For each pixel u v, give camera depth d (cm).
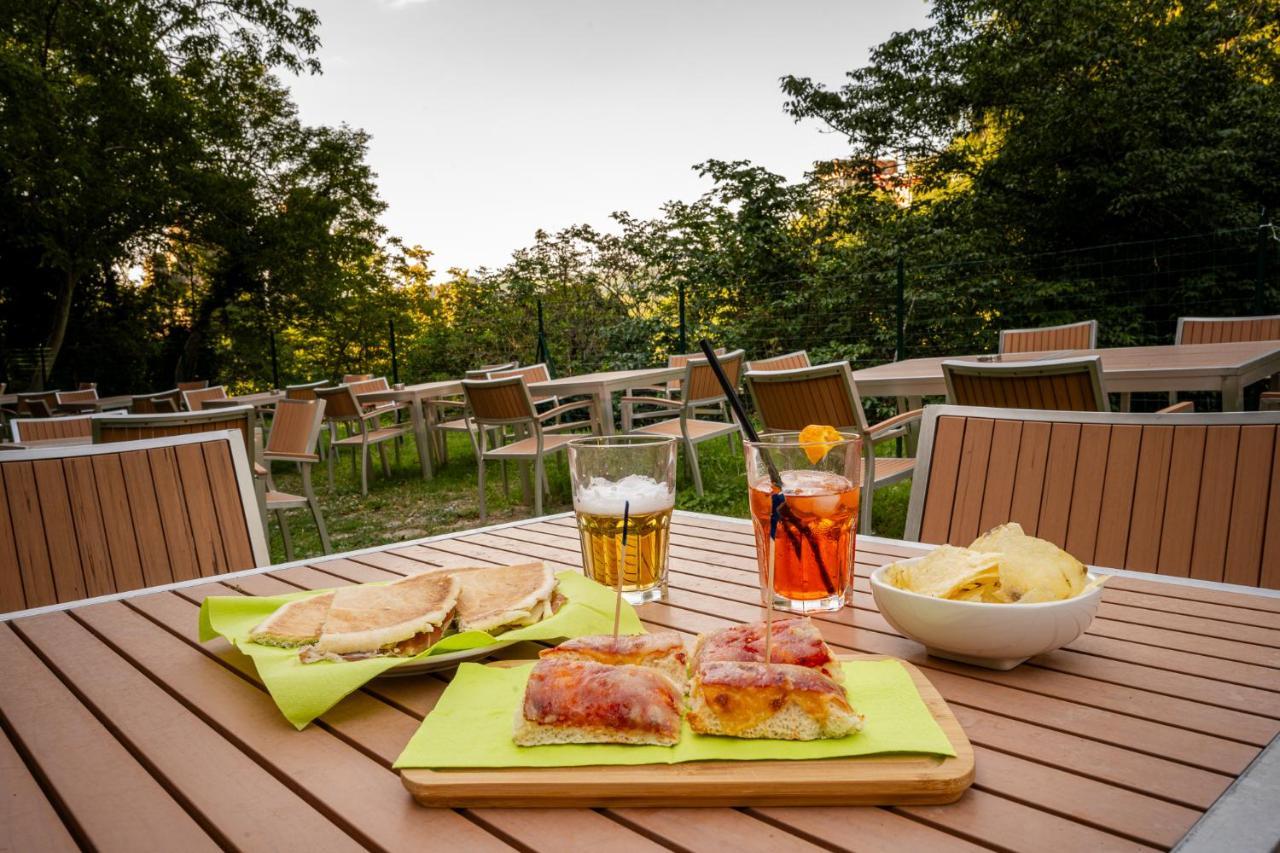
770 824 52
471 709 67
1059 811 52
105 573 155
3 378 1412
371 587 90
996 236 951
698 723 60
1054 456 147
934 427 161
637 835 51
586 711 59
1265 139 848
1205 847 47
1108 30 895
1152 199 848
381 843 51
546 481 611
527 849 50
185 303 1641
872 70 1131
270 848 51
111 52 1252
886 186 1170
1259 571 125
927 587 79
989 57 983
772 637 69
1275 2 925
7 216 1252
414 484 691
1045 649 74
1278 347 354
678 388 746
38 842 53
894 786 52
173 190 1300
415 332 1441
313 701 68
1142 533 137
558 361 1195
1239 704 67
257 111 1580
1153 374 309
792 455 95
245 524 169
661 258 1120
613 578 104
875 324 921
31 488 151
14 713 73
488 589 92
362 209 1700
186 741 67
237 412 330
